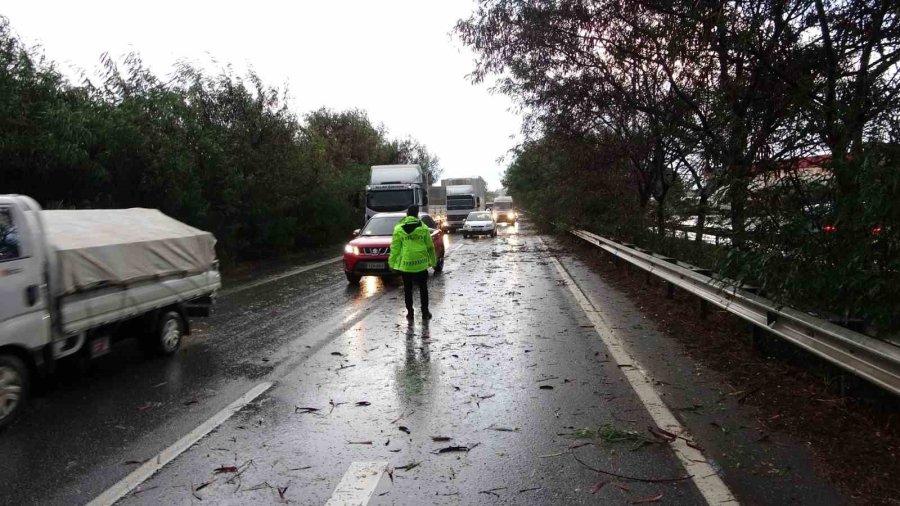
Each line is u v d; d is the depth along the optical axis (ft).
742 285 21.29
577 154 58.44
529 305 35.14
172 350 24.02
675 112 39.19
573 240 90.94
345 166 116.88
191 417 17.06
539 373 20.95
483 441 15.14
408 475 13.33
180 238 24.21
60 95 37.70
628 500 12.07
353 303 36.88
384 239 46.29
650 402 17.71
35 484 13.01
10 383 16.31
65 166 37.01
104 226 21.39
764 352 22.08
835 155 17.34
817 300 17.88
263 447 14.93
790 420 15.87
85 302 18.85
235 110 60.70
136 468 13.79
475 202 140.26
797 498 11.92
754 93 24.68
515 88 52.37
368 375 21.01
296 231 75.61
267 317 32.22
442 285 44.78
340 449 14.76
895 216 15.03
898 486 12.19
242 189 56.49
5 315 15.84
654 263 38.19
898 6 18.57
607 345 24.80
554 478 13.09
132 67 47.19
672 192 49.73
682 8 26.02
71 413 17.43
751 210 19.43
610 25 39.19
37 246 17.06
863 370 14.39
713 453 14.11
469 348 24.72
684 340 25.40
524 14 43.09
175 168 45.47
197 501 12.25
